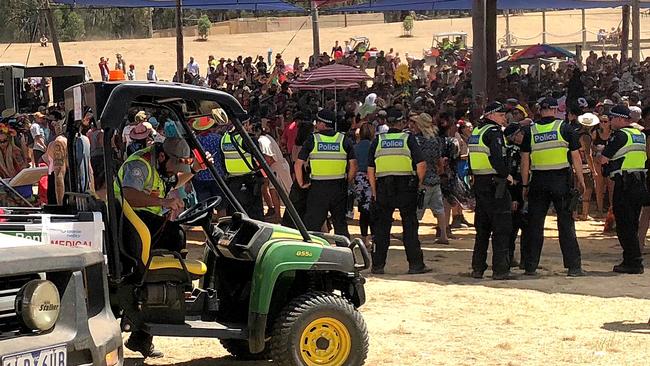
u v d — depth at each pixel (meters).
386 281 10.60
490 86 21.31
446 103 17.70
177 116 6.74
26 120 18.67
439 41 51.44
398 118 10.87
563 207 10.69
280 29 68.44
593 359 7.29
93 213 5.90
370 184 11.03
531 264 10.88
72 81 12.32
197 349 7.75
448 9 33.53
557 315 8.89
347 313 6.53
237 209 6.92
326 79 24.34
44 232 5.67
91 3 27.20
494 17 21.19
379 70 35.34
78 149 6.68
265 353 7.35
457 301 9.51
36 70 11.98
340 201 10.83
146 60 52.78
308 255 6.49
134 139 9.37
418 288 10.16
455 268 11.50
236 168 11.70
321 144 10.70
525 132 10.67
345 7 33.03
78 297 4.46
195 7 29.36
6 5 54.41
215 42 60.34
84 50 54.59
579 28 67.06
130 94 6.02
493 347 7.67
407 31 62.84
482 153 10.47
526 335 8.11
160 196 6.63
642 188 10.79
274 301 6.63
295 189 11.16
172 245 6.70
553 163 10.59
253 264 6.48
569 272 10.86
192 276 6.52
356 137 14.41
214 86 34.09
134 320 6.29
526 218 10.98
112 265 6.09
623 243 10.95
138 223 6.24
